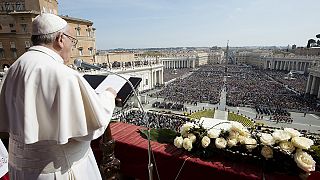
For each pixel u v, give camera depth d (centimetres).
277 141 325
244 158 347
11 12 3644
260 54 16100
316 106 4716
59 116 181
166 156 372
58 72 190
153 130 436
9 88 201
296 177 310
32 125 182
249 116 4075
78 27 4688
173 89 6831
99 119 196
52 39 213
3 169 431
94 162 242
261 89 6862
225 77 10025
